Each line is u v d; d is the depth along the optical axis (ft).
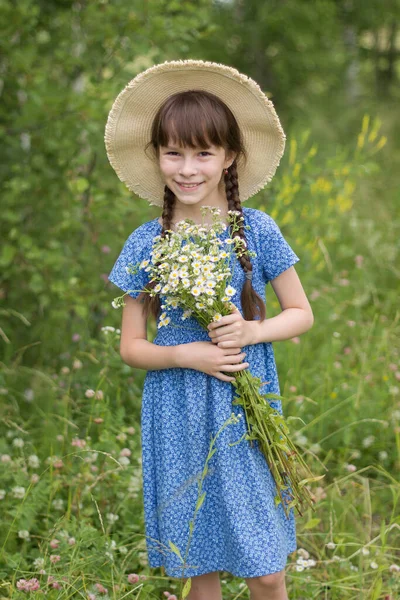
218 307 8.20
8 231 16.53
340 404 12.69
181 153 8.40
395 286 19.16
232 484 8.29
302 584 10.09
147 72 8.74
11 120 17.19
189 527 8.45
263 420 8.25
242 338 8.25
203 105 8.34
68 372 14.16
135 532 10.84
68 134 15.69
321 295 16.87
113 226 16.66
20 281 16.85
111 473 11.14
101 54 16.87
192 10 16.97
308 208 18.03
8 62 16.53
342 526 11.12
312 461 12.47
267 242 8.79
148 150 9.24
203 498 7.85
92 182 16.43
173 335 8.63
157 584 9.98
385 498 12.18
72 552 9.65
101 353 14.15
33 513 10.49
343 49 37.14
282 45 32.71
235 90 8.86
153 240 8.77
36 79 15.78
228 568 8.54
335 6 33.99
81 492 10.89
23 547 10.28
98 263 16.57
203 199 8.86
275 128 9.06
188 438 8.45
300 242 16.78
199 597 8.95
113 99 15.87
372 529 11.52
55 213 16.62
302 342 15.14
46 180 16.38
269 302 15.39
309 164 17.81
